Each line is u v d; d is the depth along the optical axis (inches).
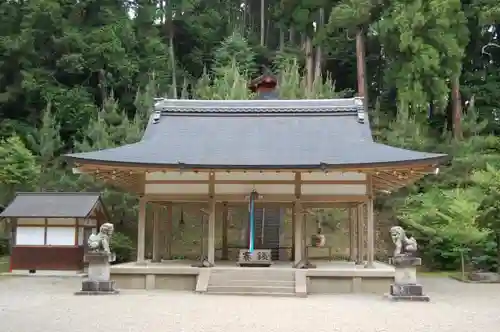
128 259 1002.1
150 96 1343.5
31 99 1541.6
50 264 830.5
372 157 654.5
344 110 803.4
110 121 1266.0
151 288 669.9
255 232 1024.9
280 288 624.1
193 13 1910.7
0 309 478.9
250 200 695.7
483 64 1643.7
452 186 1101.7
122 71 1547.7
